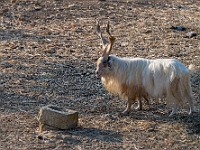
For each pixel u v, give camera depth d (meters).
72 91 36.03
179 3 63.56
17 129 29.61
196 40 48.91
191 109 31.86
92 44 47.22
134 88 31.48
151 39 49.00
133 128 30.06
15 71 39.56
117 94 34.16
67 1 61.66
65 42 47.66
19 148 27.31
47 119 29.44
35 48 45.69
